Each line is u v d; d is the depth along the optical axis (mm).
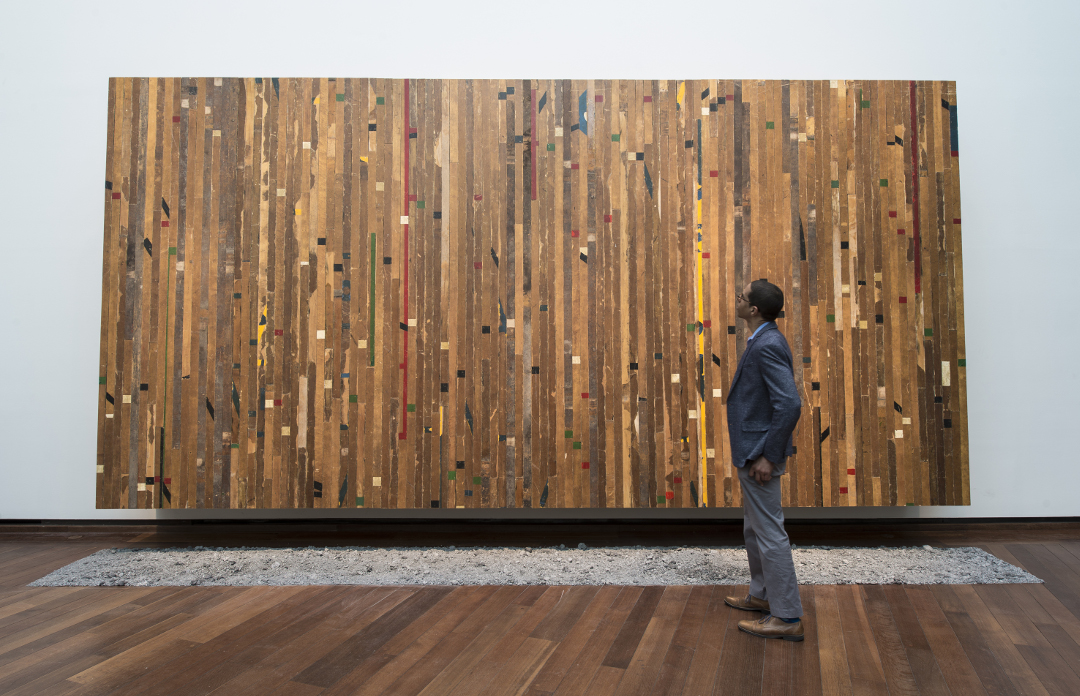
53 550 3094
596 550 3020
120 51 3543
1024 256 3498
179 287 3098
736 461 2170
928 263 3121
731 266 3123
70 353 3473
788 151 3139
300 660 1901
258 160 3125
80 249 3492
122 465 3064
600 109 3152
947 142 3141
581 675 1808
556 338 3119
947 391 3100
